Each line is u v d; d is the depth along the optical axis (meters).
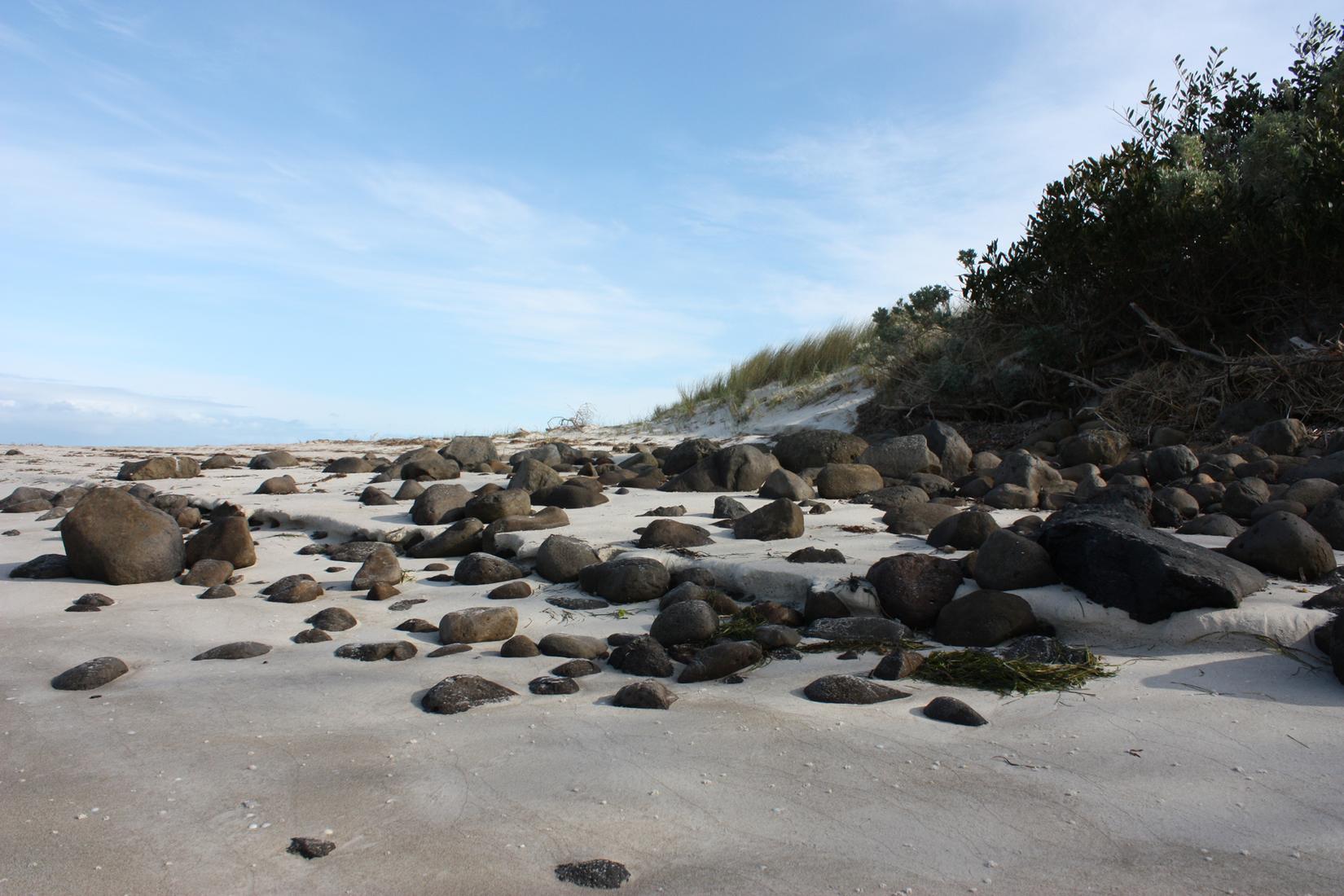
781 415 15.48
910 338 14.49
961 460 9.48
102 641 4.30
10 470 11.64
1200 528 5.84
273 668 3.91
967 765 2.89
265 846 2.40
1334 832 2.45
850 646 4.20
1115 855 2.34
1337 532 5.41
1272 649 3.85
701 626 4.33
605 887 2.20
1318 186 10.87
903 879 2.24
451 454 10.93
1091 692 3.55
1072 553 4.40
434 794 2.69
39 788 2.75
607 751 3.01
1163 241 11.50
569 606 4.96
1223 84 14.12
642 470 10.09
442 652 4.14
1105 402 11.30
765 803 2.63
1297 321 11.67
